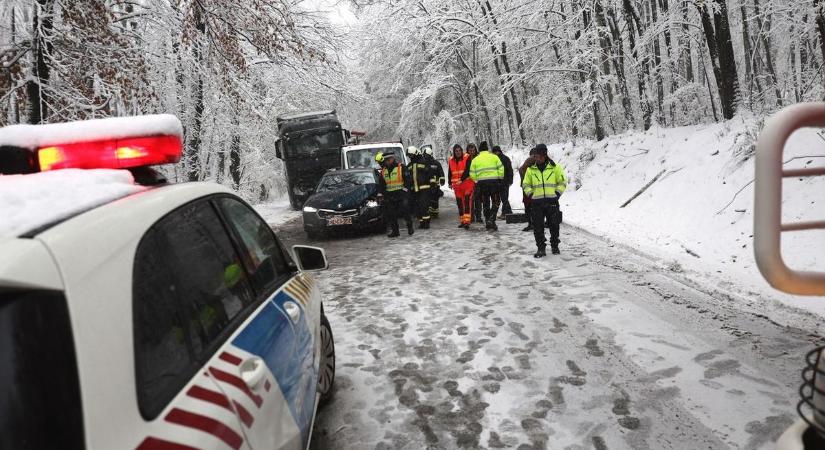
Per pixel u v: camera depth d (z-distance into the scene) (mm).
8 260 1226
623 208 12039
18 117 10812
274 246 3312
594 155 16500
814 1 11406
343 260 9430
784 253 7008
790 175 1217
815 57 17172
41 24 10242
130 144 2213
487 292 6574
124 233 1634
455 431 3465
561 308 5727
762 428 3254
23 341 1229
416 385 4160
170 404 1521
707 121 18344
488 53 24500
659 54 18297
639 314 5336
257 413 1898
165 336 1642
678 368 4113
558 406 3684
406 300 6535
